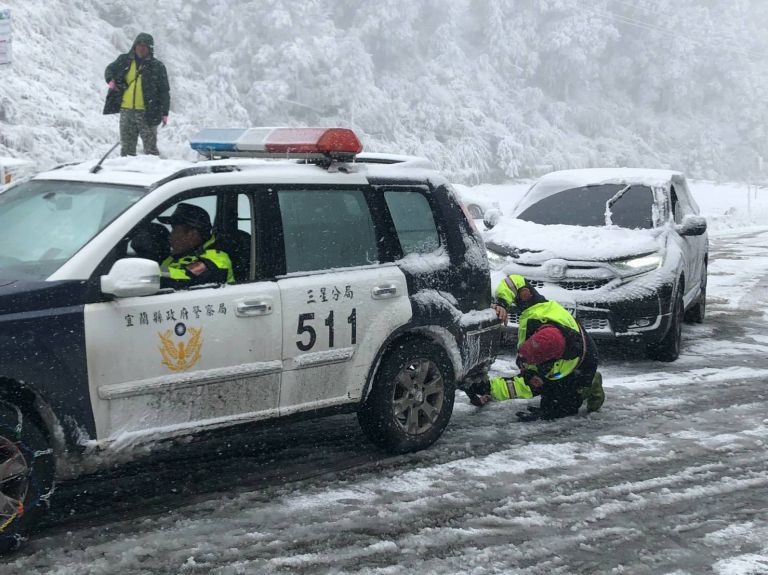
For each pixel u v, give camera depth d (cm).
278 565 390
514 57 6850
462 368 573
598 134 7256
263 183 483
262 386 468
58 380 393
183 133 4175
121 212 432
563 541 428
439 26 6359
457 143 5766
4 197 495
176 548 403
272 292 468
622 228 888
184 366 433
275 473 511
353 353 505
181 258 460
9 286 391
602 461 552
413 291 536
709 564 407
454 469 527
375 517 450
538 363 629
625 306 802
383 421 531
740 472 537
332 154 515
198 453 543
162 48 4828
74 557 389
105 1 5078
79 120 3628
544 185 975
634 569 399
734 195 5838
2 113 3369
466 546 418
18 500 385
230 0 5162
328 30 5350
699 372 814
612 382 768
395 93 5809
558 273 809
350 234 518
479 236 596
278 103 4928
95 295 407
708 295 1360
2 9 955
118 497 465
